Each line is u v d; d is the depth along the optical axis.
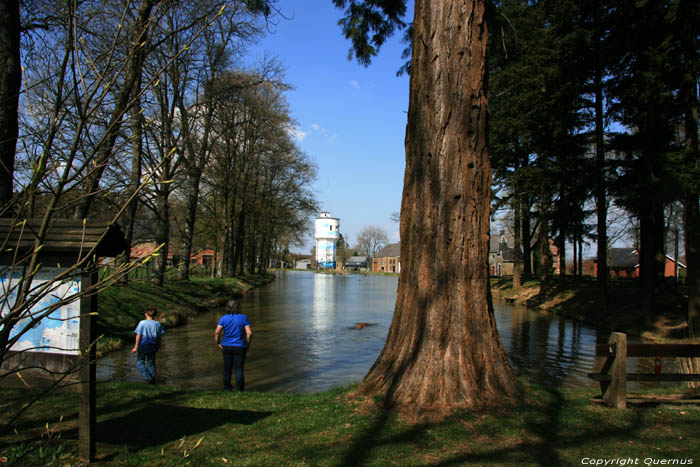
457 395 5.31
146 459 4.12
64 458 4.08
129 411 5.61
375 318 21.42
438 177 5.72
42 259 4.30
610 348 5.72
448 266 5.62
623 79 17.41
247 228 47.81
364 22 10.82
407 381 5.46
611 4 16.06
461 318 5.55
